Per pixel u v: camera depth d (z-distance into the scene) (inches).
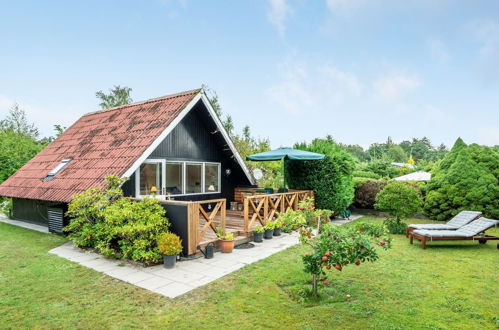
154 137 382.6
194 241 297.0
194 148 478.6
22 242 357.4
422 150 2920.8
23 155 706.2
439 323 175.9
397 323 175.3
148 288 223.1
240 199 548.4
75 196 327.3
